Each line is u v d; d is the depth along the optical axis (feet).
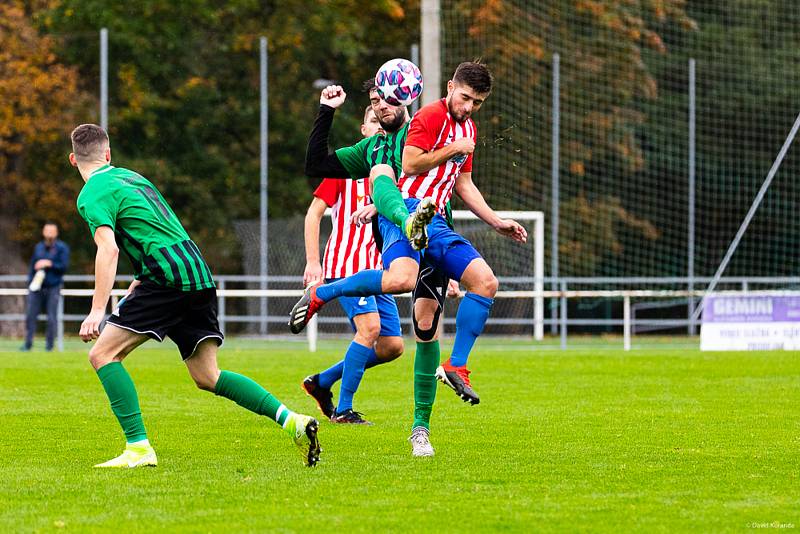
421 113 68.90
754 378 132.36
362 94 295.07
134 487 60.44
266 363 155.43
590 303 271.90
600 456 71.61
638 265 282.77
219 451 73.92
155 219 65.98
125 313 65.82
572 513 53.78
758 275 291.38
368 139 73.10
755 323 186.29
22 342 232.32
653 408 99.81
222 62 286.66
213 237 279.90
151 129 280.31
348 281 68.28
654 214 283.18
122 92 279.90
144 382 125.70
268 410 65.57
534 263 250.37
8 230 281.95
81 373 138.00
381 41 317.22
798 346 186.50
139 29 283.18
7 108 274.36
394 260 67.31
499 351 187.52
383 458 70.79
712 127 287.69
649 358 166.81
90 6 282.56
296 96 287.89
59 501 56.65
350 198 98.02
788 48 291.38
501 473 65.05
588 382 127.03
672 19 282.15
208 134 284.41
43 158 281.95
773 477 63.93
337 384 124.77
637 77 276.41
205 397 108.88
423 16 186.60
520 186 264.11
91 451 74.13
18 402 104.47
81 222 281.33
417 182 70.03
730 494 58.75
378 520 52.16
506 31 263.70
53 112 279.49
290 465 68.03
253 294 187.52
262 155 232.32
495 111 262.67
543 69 265.75
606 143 271.90
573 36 271.49
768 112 289.33
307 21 288.51
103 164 67.15
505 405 102.42
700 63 286.46
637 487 60.75
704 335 185.78
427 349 71.72
